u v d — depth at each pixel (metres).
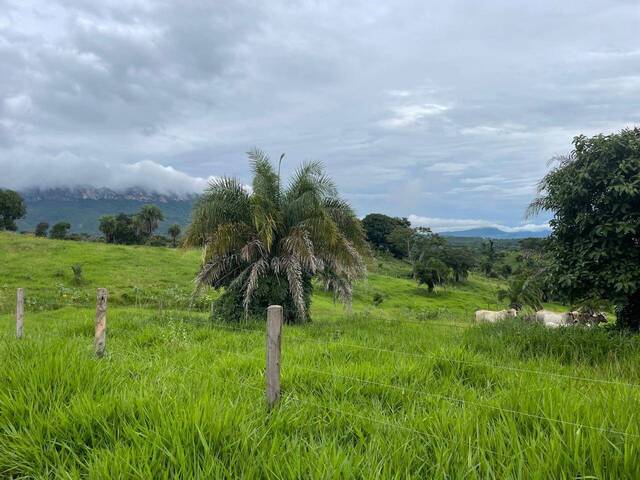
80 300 25.36
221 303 14.04
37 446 3.51
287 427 3.83
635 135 8.93
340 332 10.48
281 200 14.98
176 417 3.66
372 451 3.36
